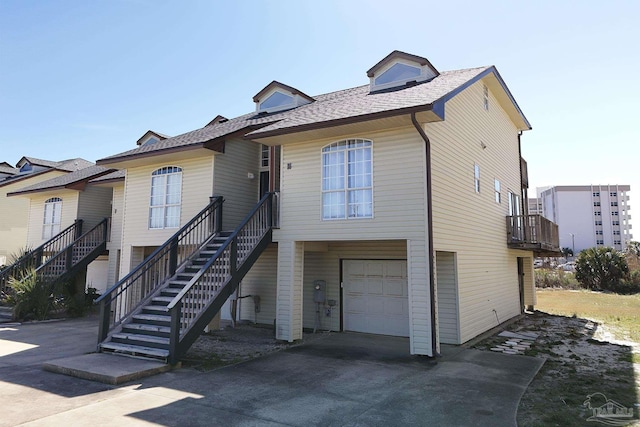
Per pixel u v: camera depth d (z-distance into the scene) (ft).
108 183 52.08
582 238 278.26
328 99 43.88
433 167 28.09
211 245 34.94
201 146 35.22
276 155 37.78
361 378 21.07
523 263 55.26
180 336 23.57
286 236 32.12
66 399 17.17
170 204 40.11
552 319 46.03
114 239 52.08
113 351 25.45
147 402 16.92
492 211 41.78
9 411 15.58
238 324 39.58
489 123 42.96
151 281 33.73
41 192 57.00
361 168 29.37
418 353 26.00
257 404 16.88
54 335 33.19
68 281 47.37
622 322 43.16
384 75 39.52
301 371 22.44
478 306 35.24
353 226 29.04
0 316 41.50
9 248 72.54
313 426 14.57
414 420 15.29
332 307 36.70
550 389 19.35
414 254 26.50
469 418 15.52
